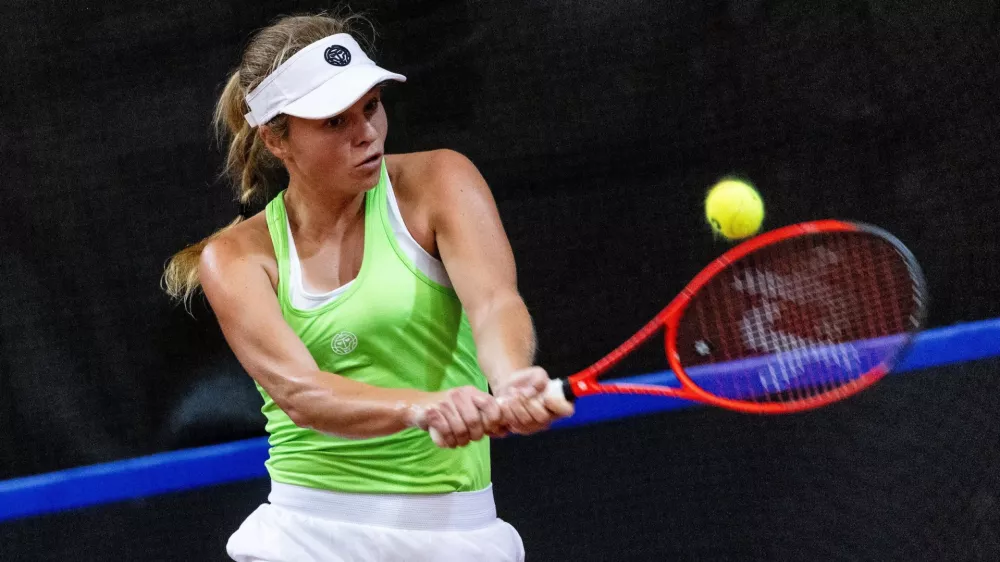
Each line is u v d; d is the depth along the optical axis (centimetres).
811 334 772
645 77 1420
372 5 1405
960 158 1423
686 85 1424
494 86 1423
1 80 1397
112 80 1400
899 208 1438
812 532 1227
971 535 1188
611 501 1316
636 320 1444
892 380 1406
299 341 727
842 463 1315
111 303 1430
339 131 703
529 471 1381
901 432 1341
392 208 735
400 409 656
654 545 1239
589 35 1416
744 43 1420
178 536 1359
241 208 837
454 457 759
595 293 1445
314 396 695
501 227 742
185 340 1430
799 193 1439
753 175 1439
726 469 1335
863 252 821
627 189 1435
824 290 771
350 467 755
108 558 1337
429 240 741
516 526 1295
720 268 712
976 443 1306
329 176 715
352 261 747
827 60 1421
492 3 1409
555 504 1322
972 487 1249
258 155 821
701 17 1412
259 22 1395
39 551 1365
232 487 1423
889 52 1416
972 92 1418
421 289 734
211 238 791
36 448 1444
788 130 1430
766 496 1288
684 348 775
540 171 1436
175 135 1409
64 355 1437
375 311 727
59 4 1388
